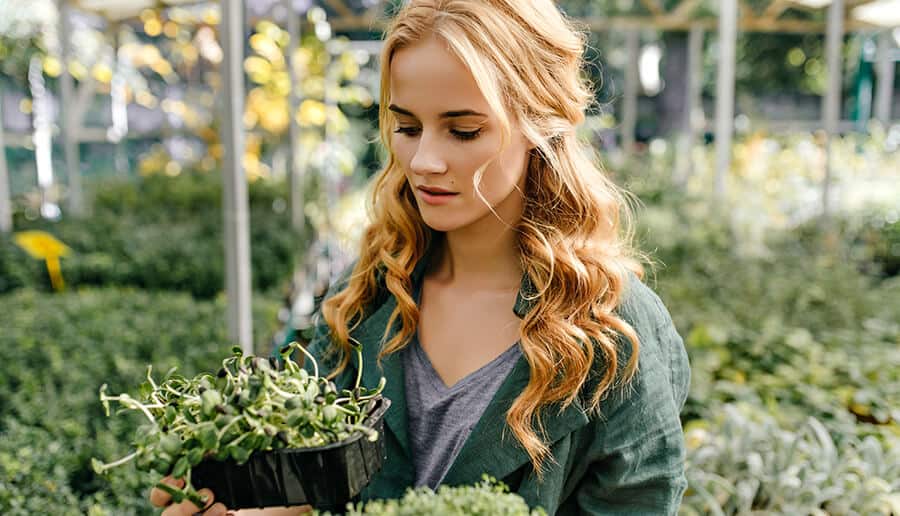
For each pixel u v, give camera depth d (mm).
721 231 6871
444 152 1187
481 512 980
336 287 1562
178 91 9445
